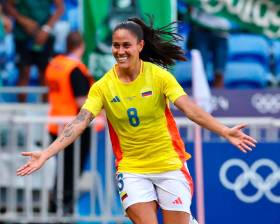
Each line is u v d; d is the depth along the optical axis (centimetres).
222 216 2689
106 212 2769
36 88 3356
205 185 2691
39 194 2805
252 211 2694
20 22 3522
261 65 3541
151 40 2038
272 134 2859
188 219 2000
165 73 1942
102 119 2755
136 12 2912
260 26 3067
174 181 1980
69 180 2766
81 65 2867
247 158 2691
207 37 3425
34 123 2778
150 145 1959
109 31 2936
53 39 3544
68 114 2852
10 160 2795
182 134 2750
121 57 1909
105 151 2755
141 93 1931
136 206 1959
